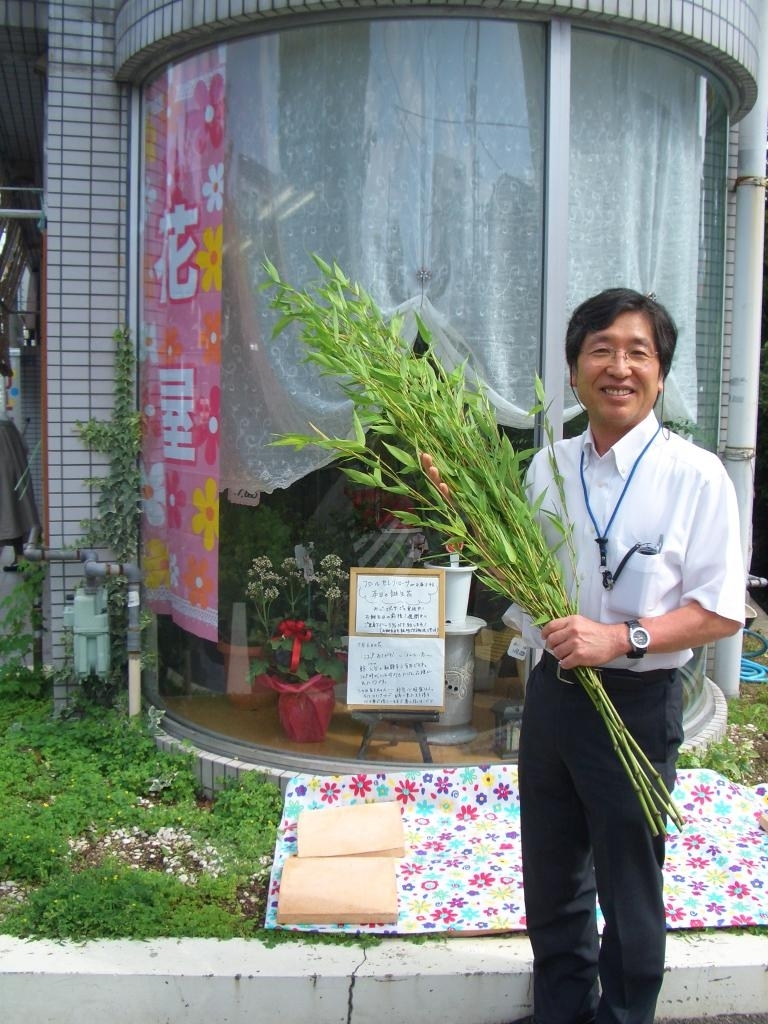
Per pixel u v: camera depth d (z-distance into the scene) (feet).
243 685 13.53
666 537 7.41
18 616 16.76
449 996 9.08
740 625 7.38
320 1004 9.04
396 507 12.77
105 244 14.19
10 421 22.94
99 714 14.15
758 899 10.25
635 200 13.38
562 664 7.18
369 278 12.61
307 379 12.78
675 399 14.23
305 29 12.37
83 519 14.42
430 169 12.50
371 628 12.71
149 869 10.81
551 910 8.28
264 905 10.22
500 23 12.19
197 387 13.30
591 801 7.59
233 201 12.92
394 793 11.92
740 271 16.75
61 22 13.80
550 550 7.81
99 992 8.95
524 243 12.59
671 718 7.61
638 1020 7.57
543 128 12.39
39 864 10.56
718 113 15.02
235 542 13.41
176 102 13.39
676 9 12.30
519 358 12.71
